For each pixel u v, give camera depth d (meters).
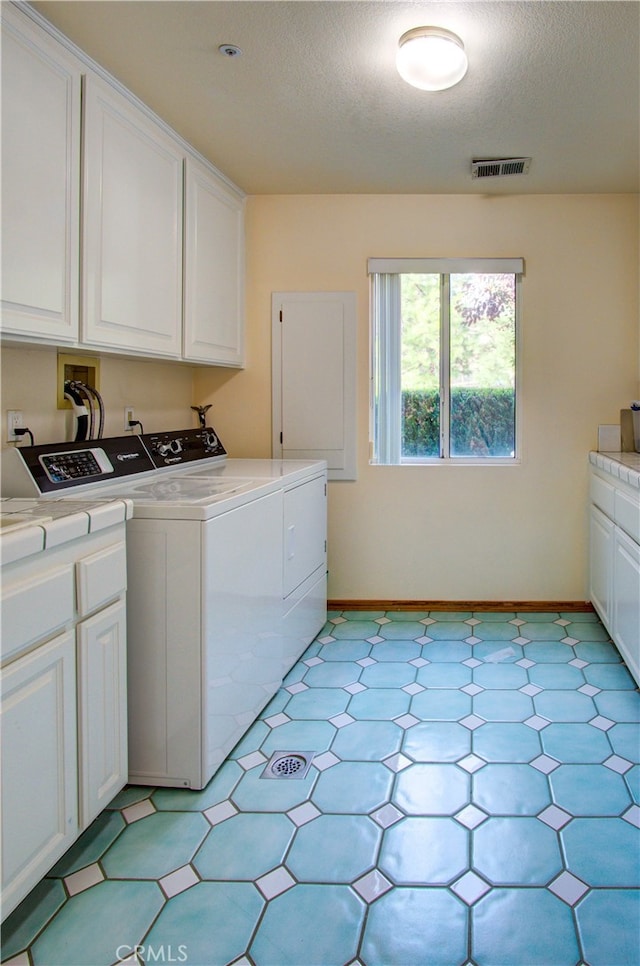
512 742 2.14
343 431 3.53
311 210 3.45
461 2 1.74
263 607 2.35
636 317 3.40
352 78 2.15
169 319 2.55
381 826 1.72
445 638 3.13
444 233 3.42
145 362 2.97
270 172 3.07
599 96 2.28
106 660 1.65
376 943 1.34
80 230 1.93
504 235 3.41
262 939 1.36
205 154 2.82
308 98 2.29
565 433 3.47
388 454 3.56
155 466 2.55
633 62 2.04
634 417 3.39
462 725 2.26
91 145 1.98
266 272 3.50
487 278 3.51
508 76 2.13
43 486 1.90
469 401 3.57
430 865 1.57
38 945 1.35
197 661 1.85
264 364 3.54
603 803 1.81
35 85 1.71
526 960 1.30
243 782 1.94
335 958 1.31
